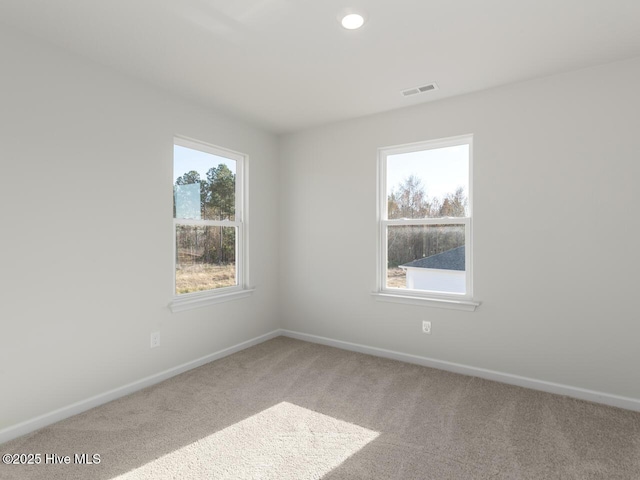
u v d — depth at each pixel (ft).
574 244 8.25
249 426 7.03
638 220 7.60
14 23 6.42
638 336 7.64
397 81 8.77
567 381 8.36
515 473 5.67
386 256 11.19
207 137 10.39
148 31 6.68
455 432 6.81
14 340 6.58
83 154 7.55
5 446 6.30
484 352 9.39
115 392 8.13
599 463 5.90
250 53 7.47
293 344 12.26
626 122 7.70
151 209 8.92
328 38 6.91
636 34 6.73
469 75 8.47
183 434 6.73
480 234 9.37
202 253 10.57
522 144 8.82
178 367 9.62
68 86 7.32
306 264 12.64
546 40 6.95
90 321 7.71
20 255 6.64
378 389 8.71
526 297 8.81
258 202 12.34
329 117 11.35
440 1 5.78
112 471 5.67
